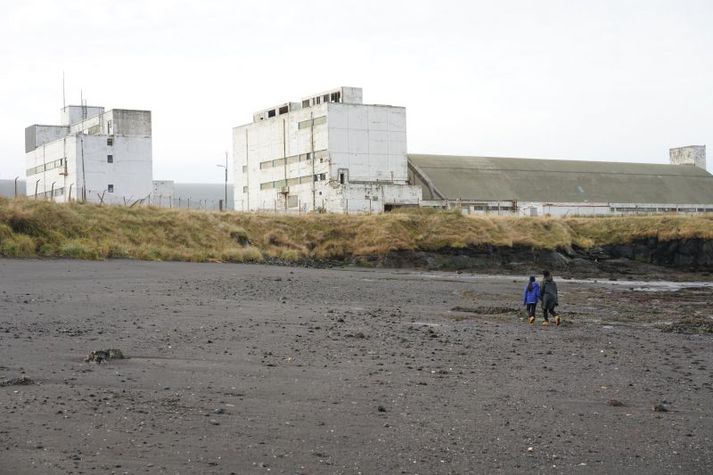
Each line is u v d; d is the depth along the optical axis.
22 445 12.29
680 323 30.36
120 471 11.48
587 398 17.00
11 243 49.44
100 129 116.19
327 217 75.31
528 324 29.17
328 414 15.00
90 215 60.22
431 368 19.53
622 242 76.56
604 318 31.84
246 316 27.48
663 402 16.83
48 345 20.23
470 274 60.69
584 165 126.94
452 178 109.69
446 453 13.02
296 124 103.75
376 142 101.12
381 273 57.56
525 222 77.50
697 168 137.62
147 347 20.72
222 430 13.67
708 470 12.70
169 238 62.22
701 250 73.88
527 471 12.36
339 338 23.39
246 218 72.00
